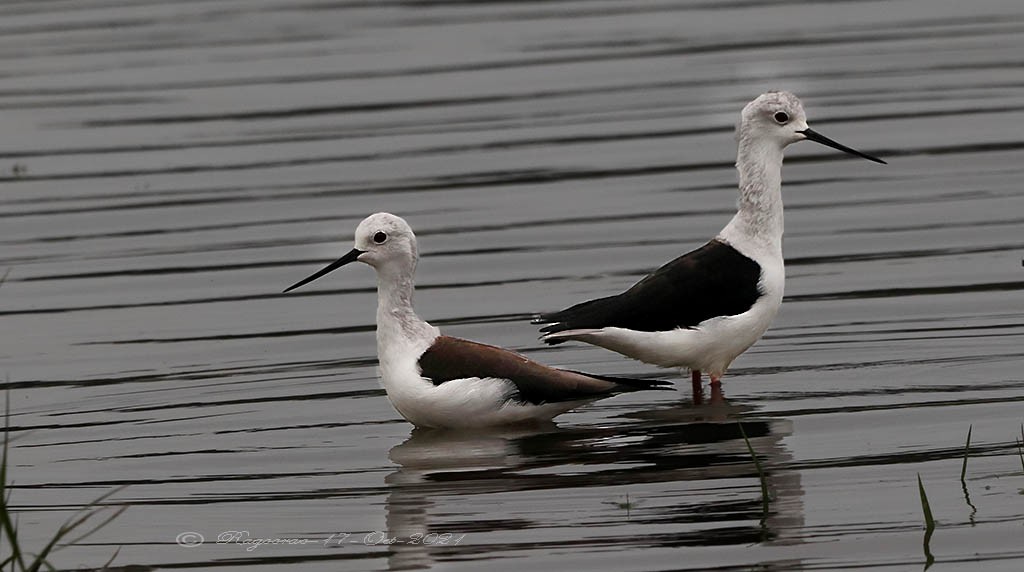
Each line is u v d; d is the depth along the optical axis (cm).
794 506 1088
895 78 2352
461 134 2180
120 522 1116
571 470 1179
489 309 1595
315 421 1316
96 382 1433
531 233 1828
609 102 2288
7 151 2167
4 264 1789
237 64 2522
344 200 1953
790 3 2861
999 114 2162
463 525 1081
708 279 1323
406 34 2691
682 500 1105
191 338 1550
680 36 2633
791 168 2073
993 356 1388
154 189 2011
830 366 1396
